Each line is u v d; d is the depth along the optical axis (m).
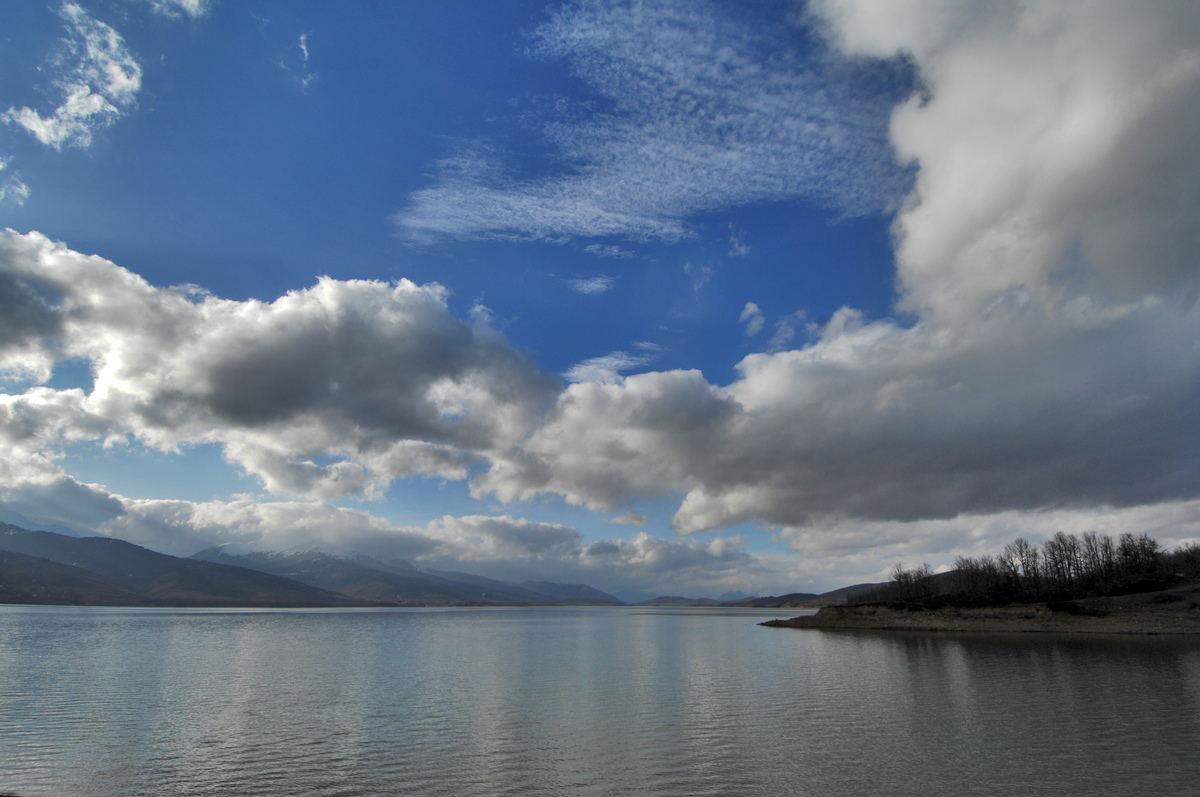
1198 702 49.66
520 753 37.50
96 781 32.69
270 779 32.78
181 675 72.00
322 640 129.25
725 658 93.06
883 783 31.27
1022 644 99.69
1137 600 132.25
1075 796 29.08
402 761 35.97
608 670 78.62
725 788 30.95
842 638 129.25
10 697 56.88
